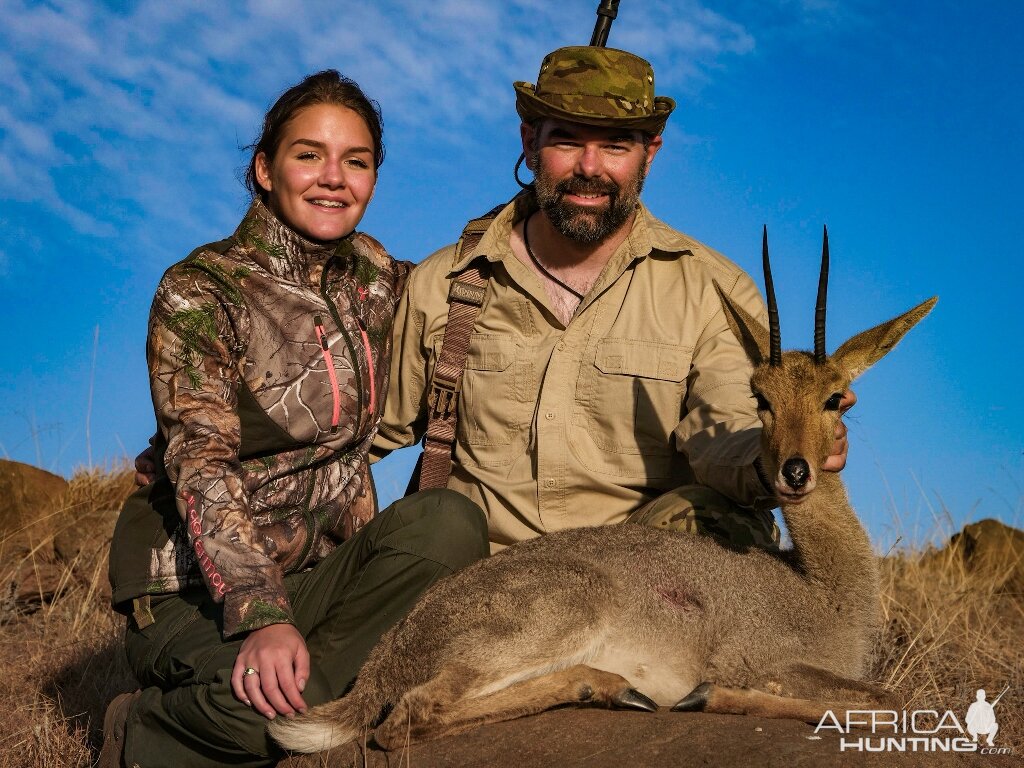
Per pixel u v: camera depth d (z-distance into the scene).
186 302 2.02
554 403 2.34
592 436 2.36
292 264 2.12
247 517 1.95
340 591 2.10
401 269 2.34
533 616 1.97
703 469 2.23
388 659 1.96
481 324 2.41
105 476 3.65
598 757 1.74
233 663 1.90
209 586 1.91
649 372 2.33
